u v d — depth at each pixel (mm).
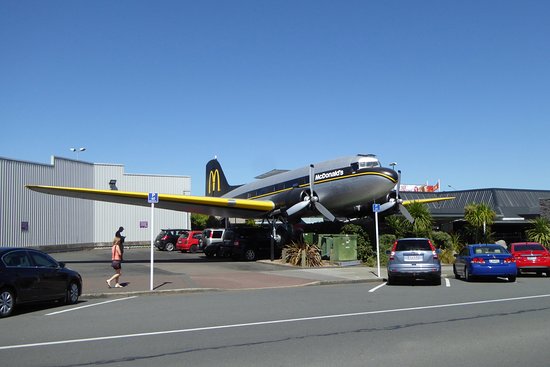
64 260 28266
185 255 33312
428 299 12953
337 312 10758
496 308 11242
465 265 18516
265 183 32094
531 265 20281
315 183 27469
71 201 39094
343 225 28516
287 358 6742
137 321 9789
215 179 41875
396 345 7496
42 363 6586
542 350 7148
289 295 14062
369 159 25766
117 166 43500
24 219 33906
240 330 8758
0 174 32031
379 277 19125
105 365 6465
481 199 40844
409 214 27297
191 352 7133
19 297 10617
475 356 6805
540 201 34000
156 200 15266
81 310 11391
